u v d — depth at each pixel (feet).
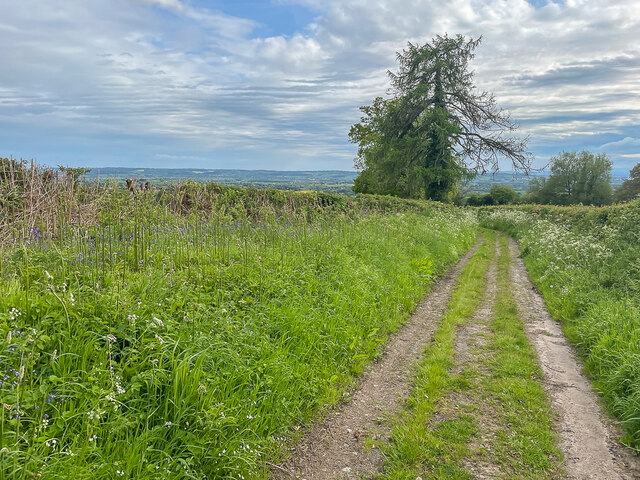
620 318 22.52
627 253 33.65
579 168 213.46
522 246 64.44
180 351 13.74
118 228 21.45
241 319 18.10
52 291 12.57
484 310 30.83
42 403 10.13
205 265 21.58
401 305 29.45
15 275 14.67
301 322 19.93
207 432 11.94
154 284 16.76
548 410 16.58
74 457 9.37
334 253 31.50
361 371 19.83
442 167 130.11
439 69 128.36
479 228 106.32
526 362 21.02
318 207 42.65
